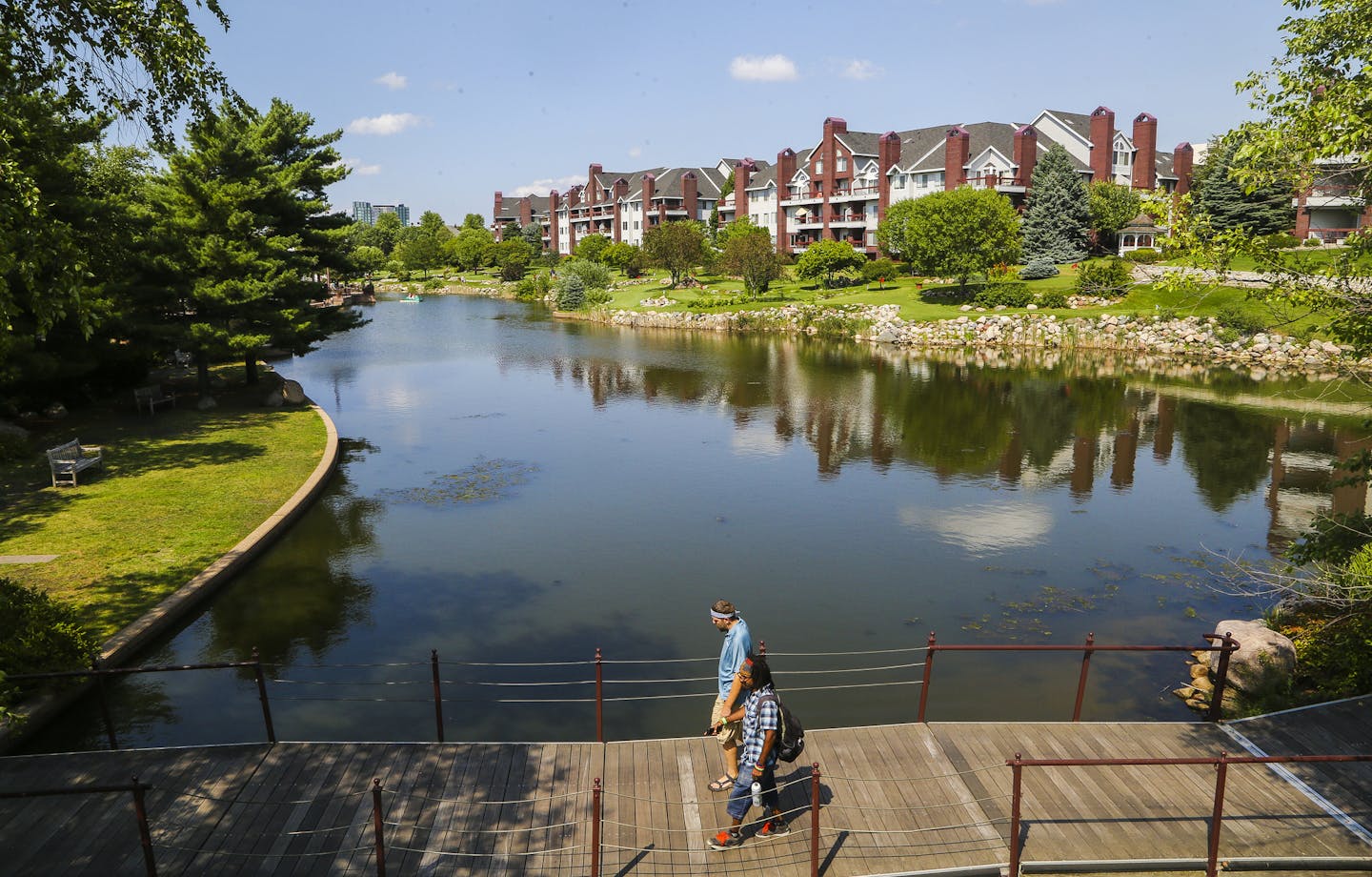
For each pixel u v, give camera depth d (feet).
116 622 46.16
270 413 103.55
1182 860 24.98
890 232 255.91
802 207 327.06
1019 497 77.20
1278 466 86.94
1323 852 25.45
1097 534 66.95
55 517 63.16
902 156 291.17
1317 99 34.45
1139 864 24.90
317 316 118.42
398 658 46.29
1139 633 49.55
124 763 30.14
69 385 98.68
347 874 24.57
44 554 55.67
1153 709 40.50
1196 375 144.36
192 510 65.57
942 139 279.28
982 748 31.14
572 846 25.89
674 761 30.48
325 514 70.38
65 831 26.43
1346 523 44.55
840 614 52.21
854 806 27.76
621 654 46.85
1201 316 170.50
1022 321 186.91
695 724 39.68
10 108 40.88
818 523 69.72
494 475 83.92
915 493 78.43
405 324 246.47
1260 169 36.40
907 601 54.29
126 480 73.05
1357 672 38.06
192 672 44.34
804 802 28.07
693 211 400.26
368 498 75.46
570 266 325.01
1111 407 117.39
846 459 90.74
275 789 28.60
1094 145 273.33
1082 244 251.19
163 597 49.78
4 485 70.69
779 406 120.26
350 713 40.40
